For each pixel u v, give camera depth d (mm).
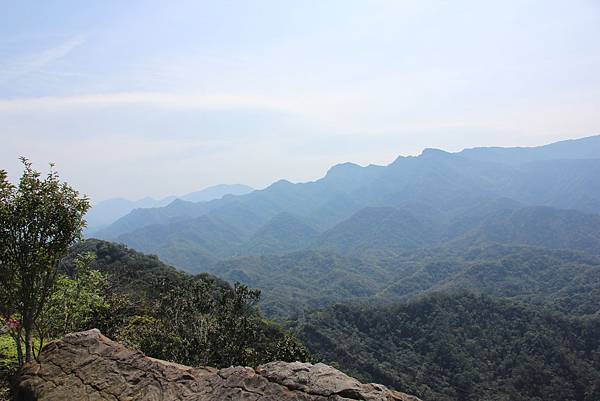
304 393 7020
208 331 26781
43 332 13438
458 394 69688
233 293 30109
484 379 72438
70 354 9180
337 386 7016
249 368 8023
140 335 23250
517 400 66500
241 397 7262
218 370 8719
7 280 10875
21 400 8484
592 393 64438
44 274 11945
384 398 6758
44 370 8805
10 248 10828
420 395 66938
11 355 14211
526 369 71375
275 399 7023
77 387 8242
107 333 20406
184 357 24250
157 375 8352
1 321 11680
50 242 11406
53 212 11195
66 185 11625
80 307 14117
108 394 7992
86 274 14773
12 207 10727
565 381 68625
